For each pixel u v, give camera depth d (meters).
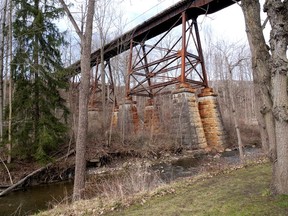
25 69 11.19
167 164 12.70
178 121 15.09
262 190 4.17
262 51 3.88
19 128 11.09
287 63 3.50
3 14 12.27
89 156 13.03
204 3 13.81
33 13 11.49
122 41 17.94
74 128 13.30
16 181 9.54
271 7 3.56
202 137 14.61
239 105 30.16
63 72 12.30
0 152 11.09
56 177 10.74
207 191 4.74
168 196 4.79
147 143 15.53
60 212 4.61
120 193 5.34
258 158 8.43
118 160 13.83
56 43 12.18
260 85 3.94
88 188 7.32
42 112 11.40
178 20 15.21
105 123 16.66
